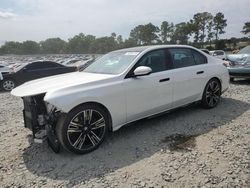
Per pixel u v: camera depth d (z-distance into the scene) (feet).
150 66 15.92
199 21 305.53
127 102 14.56
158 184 10.48
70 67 43.60
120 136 15.30
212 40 308.19
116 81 14.21
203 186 10.19
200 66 18.88
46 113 13.21
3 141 15.48
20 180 11.23
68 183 10.86
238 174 10.87
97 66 17.06
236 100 22.58
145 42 372.38
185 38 309.01
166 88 16.35
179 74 17.11
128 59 15.74
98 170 11.73
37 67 41.22
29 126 13.93
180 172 11.24
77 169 11.90
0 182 11.13
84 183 10.80
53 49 453.58
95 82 13.60
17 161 12.92
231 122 16.99
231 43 240.73
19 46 437.58
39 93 12.51
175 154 12.87
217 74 19.99
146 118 16.17
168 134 15.37
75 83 13.30
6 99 30.01
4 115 21.56
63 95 12.32
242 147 13.28
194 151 13.08
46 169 12.03
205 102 19.54
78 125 12.94
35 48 445.37
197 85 18.56
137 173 11.35
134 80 14.78
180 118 18.02
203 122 17.12
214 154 12.67
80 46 439.63
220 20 302.86
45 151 13.84
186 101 18.08
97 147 13.75
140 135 15.37
